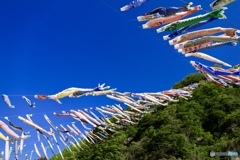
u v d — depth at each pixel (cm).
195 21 1155
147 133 4525
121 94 1952
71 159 3925
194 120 4684
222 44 1249
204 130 4684
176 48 1263
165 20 1141
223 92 5159
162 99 2248
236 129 4262
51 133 1666
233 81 1573
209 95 5166
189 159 3756
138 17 1133
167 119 4691
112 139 4488
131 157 4378
